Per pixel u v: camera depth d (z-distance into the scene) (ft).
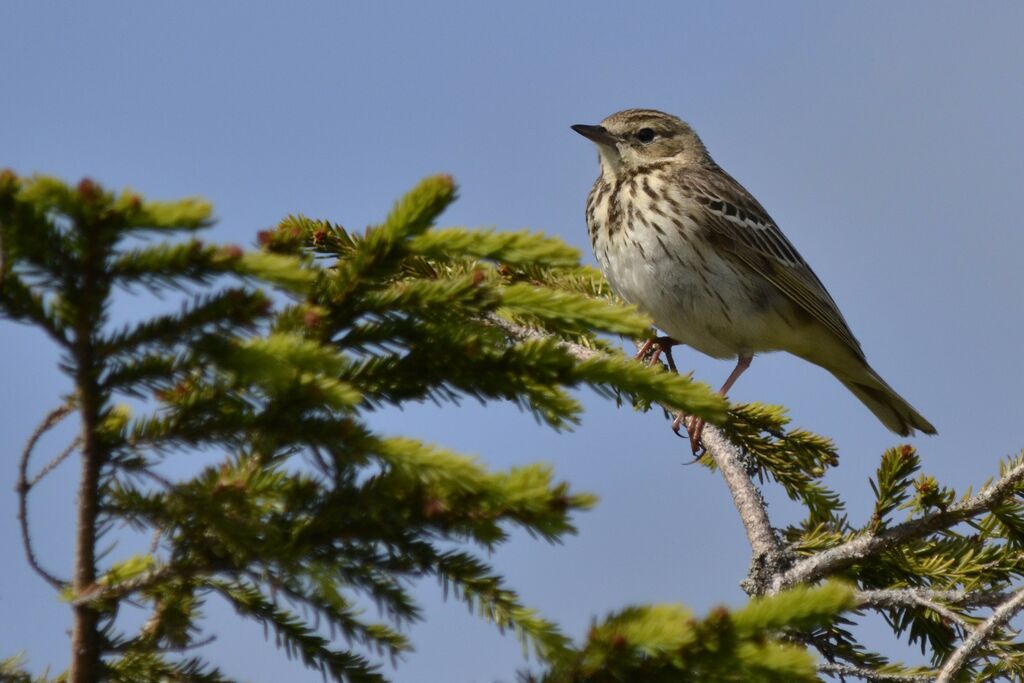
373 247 24.88
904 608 37.45
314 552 22.91
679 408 25.03
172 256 20.39
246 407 22.52
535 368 25.22
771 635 22.59
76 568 21.22
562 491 22.16
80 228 19.25
